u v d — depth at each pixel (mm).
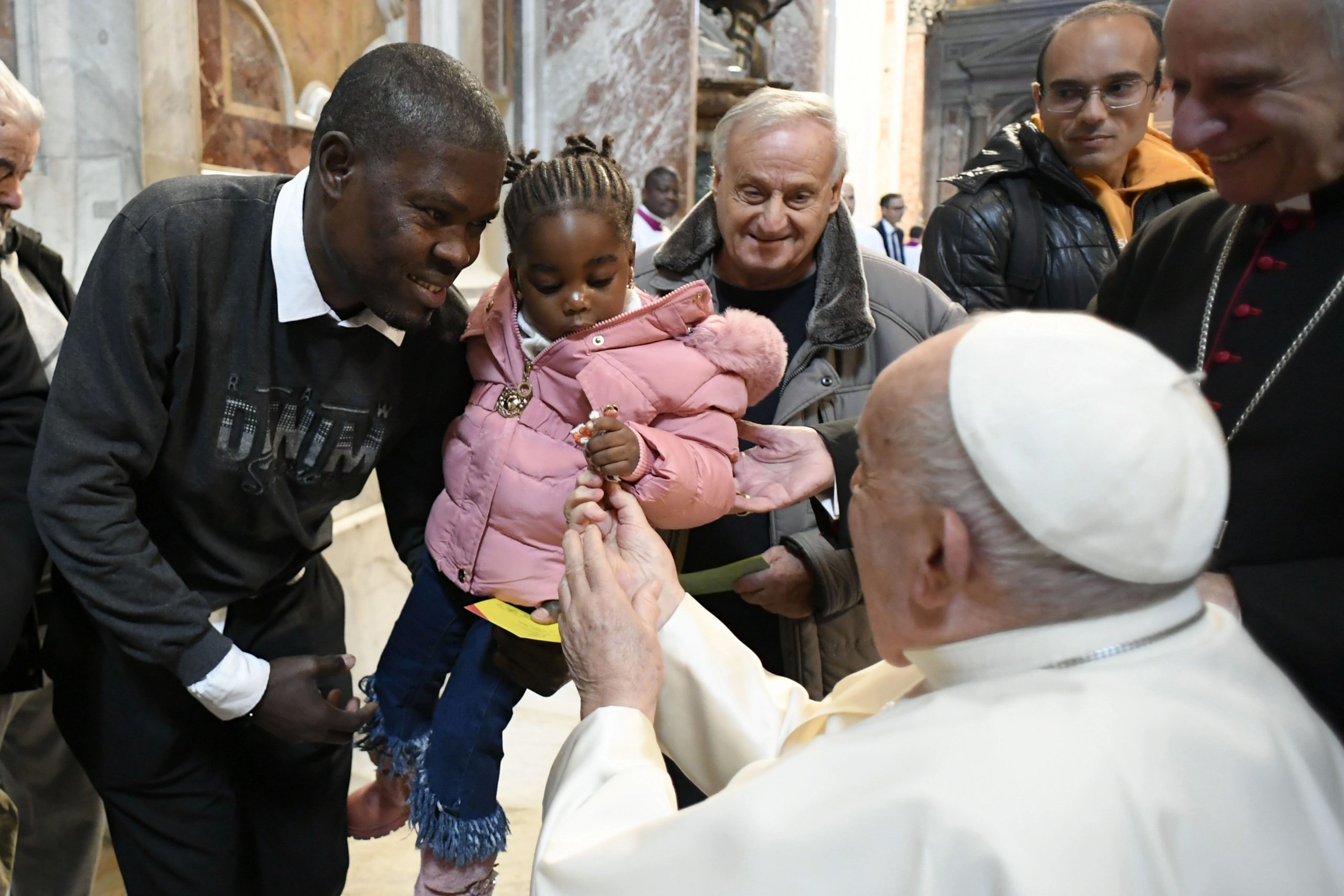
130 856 1882
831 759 1016
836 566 1928
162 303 1467
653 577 1510
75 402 1486
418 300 1488
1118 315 1891
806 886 949
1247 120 1394
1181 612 1040
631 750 1261
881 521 1094
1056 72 2793
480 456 1753
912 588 1082
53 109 2664
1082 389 988
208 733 1861
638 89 5211
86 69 2674
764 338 1700
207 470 1630
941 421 1029
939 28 17469
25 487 1730
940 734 975
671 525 1676
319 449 1704
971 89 17516
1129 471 960
